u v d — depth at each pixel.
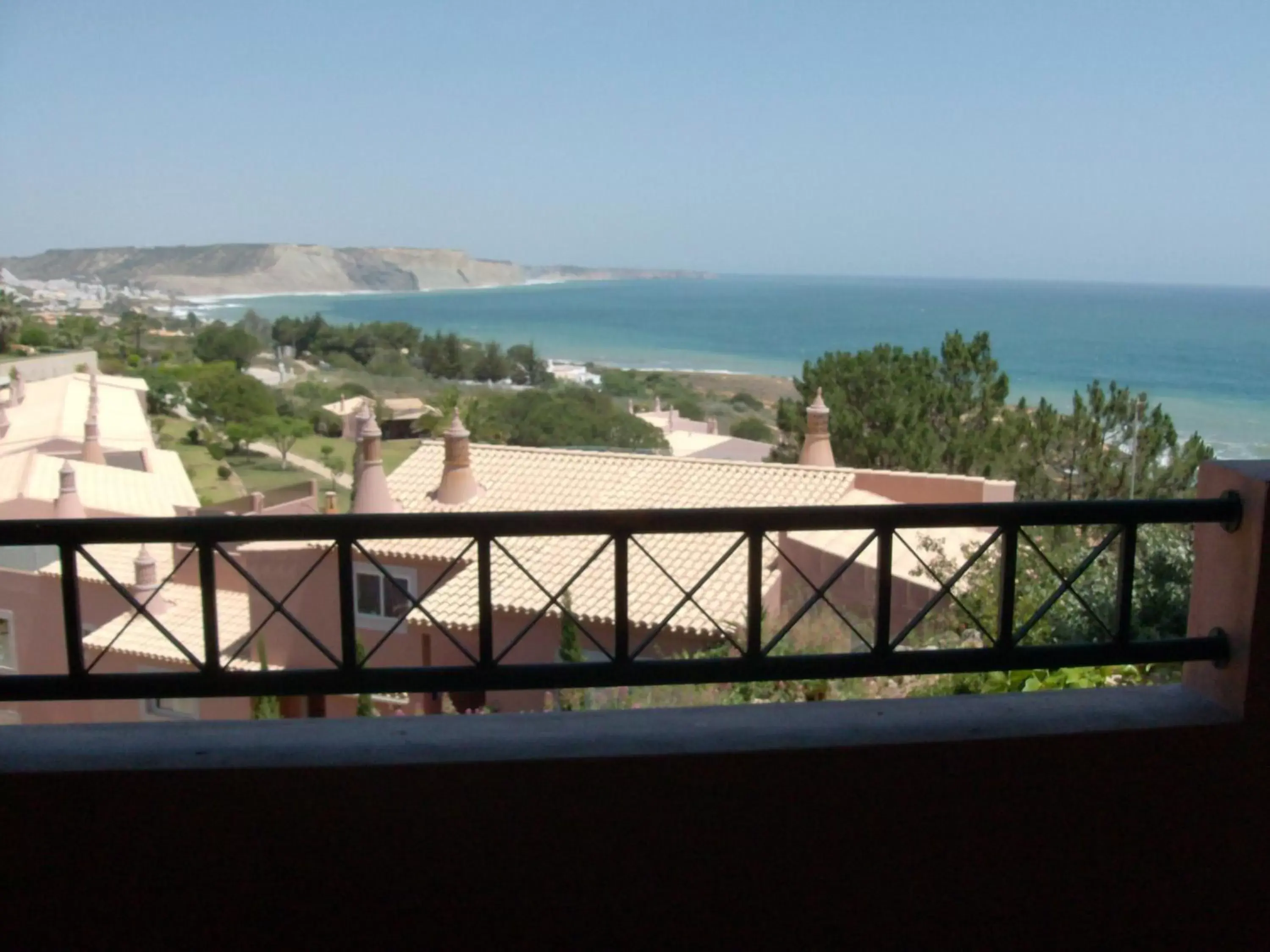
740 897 2.62
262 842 2.55
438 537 2.66
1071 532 10.70
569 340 157.62
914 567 11.70
